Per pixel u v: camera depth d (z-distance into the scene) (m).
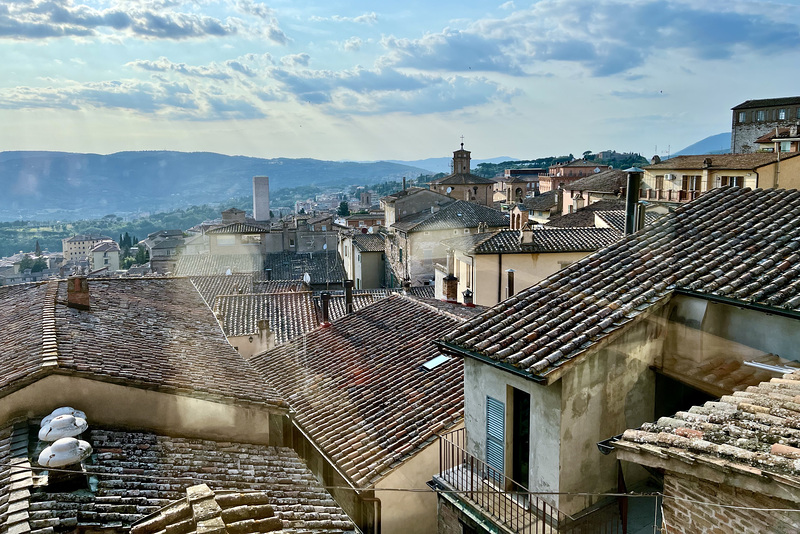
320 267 60.00
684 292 9.27
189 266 57.84
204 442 11.77
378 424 14.31
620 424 9.39
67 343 12.12
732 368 8.80
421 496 12.91
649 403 9.66
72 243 160.62
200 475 10.16
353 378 17.22
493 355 9.38
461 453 12.55
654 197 51.25
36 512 7.43
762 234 10.35
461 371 15.58
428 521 13.02
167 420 11.55
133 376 11.33
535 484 9.34
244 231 65.94
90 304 15.92
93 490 8.56
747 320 8.67
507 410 9.96
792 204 11.28
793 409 6.48
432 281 50.44
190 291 22.02
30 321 13.66
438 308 20.66
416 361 17.05
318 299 27.95
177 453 10.84
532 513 9.36
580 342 8.78
